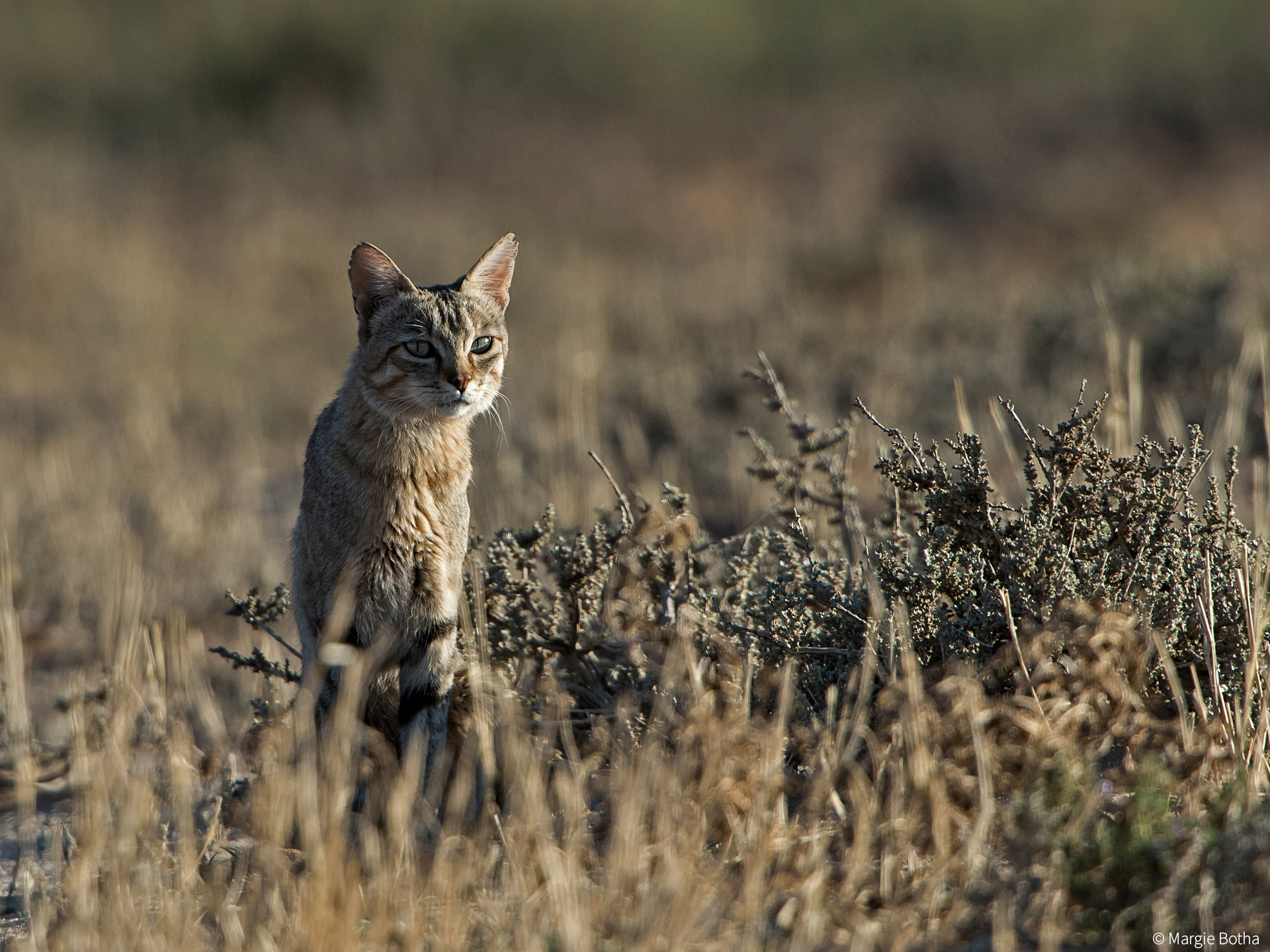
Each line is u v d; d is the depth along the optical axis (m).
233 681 15.69
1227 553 11.23
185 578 19.33
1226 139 51.72
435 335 12.16
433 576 11.66
